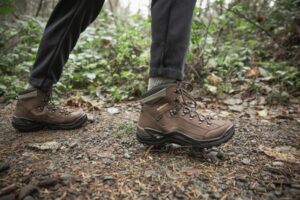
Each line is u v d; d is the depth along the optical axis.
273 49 1.90
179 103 0.82
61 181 0.68
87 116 1.17
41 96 0.98
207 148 0.85
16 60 1.83
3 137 0.96
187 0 0.76
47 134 0.99
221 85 1.54
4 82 1.54
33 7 2.50
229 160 0.83
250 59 1.81
